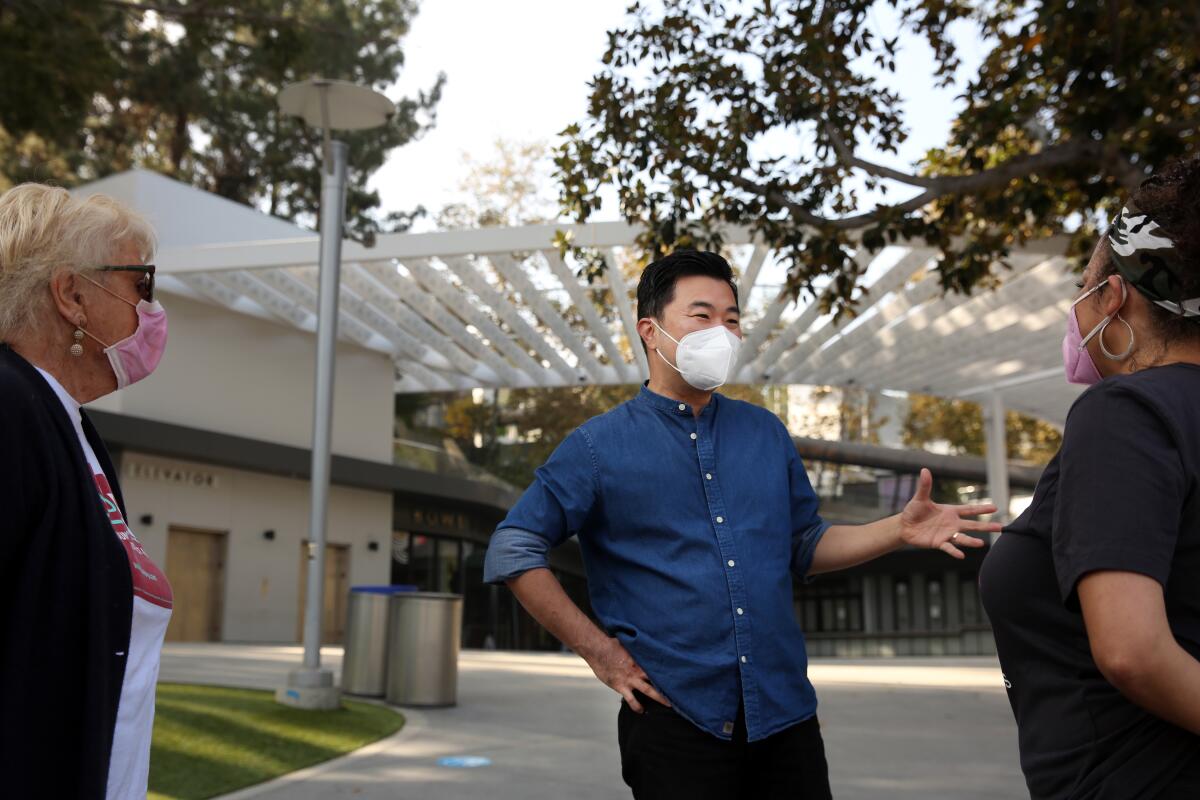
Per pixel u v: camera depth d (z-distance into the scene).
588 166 9.80
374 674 9.94
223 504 23.36
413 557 30.20
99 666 1.80
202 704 8.48
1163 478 1.61
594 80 9.76
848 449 35.91
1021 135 11.55
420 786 6.08
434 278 19.88
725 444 2.78
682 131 9.56
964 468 36.00
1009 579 1.88
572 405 35.81
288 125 30.33
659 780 2.52
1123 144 9.31
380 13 30.98
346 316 23.88
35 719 1.72
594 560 2.79
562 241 10.34
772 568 2.65
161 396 21.89
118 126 29.83
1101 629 1.57
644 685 2.54
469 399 36.00
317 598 9.00
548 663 16.31
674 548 2.63
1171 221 1.73
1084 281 1.92
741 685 2.54
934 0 10.44
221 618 23.17
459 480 28.44
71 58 12.65
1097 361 1.91
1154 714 1.58
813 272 9.97
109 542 1.89
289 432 24.33
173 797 5.62
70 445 1.86
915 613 33.47
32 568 1.74
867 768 6.78
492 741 7.68
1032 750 1.85
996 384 26.84
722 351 2.70
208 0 13.73
